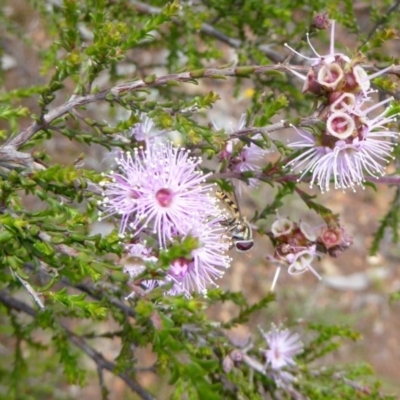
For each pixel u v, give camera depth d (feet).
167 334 0.71
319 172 0.81
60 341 0.95
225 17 1.06
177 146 0.80
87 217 0.76
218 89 2.12
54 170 0.75
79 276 0.77
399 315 2.26
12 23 1.32
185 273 0.77
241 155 0.85
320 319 2.14
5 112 0.88
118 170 0.82
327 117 0.78
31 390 1.61
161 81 0.79
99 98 0.80
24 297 1.52
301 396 0.91
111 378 1.93
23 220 0.75
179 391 0.76
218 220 0.80
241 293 0.96
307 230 0.85
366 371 0.95
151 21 0.80
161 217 0.76
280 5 1.05
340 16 0.99
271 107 0.81
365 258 2.34
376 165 0.81
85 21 0.99
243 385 0.89
